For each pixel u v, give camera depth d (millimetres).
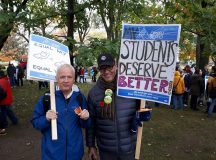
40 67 1604
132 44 1571
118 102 1613
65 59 1695
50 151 1523
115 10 3918
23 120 4602
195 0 2994
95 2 3488
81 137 1585
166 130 4258
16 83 9773
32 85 10016
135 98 1574
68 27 3453
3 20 2738
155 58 1523
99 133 1672
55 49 1672
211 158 3221
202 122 4883
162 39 1506
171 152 3355
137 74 1563
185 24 3111
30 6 3264
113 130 1621
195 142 3746
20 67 9688
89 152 1747
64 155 1524
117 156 1646
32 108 5555
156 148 3463
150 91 1539
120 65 1597
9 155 3186
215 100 5344
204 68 7125
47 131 1549
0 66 5805
